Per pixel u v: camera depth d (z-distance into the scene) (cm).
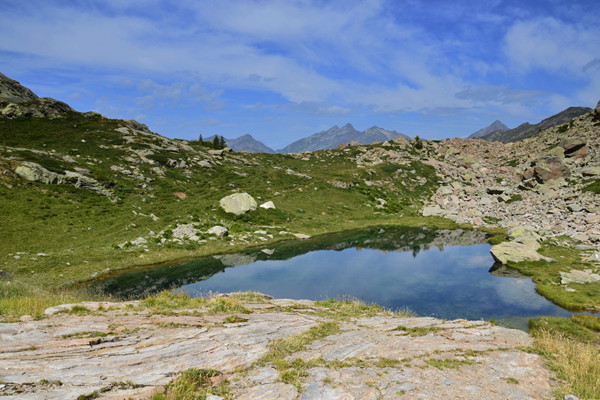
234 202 7775
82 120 11919
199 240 5912
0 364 916
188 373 1013
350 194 10625
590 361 1270
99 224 5769
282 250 5894
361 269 4816
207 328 1488
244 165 12588
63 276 3953
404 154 16225
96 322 1410
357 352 1338
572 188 9338
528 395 1017
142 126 13562
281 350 1301
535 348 1412
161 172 9238
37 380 860
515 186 11131
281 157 15912
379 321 1992
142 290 3744
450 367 1198
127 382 923
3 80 12550
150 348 1191
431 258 5422
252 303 2295
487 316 3127
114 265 4522
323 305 2488
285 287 4003
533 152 14688
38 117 10962
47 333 1199
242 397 938
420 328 1762
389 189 11756
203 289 3872
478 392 1024
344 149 17950
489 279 4275
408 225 8175
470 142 18762
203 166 10862
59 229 5250
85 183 6969
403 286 4050
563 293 3572
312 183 10856
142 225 6109
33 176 6384
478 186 12106
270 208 8262
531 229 6562
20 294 1991
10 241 4572
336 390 1002
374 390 1013
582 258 4753
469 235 7156
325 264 5088
